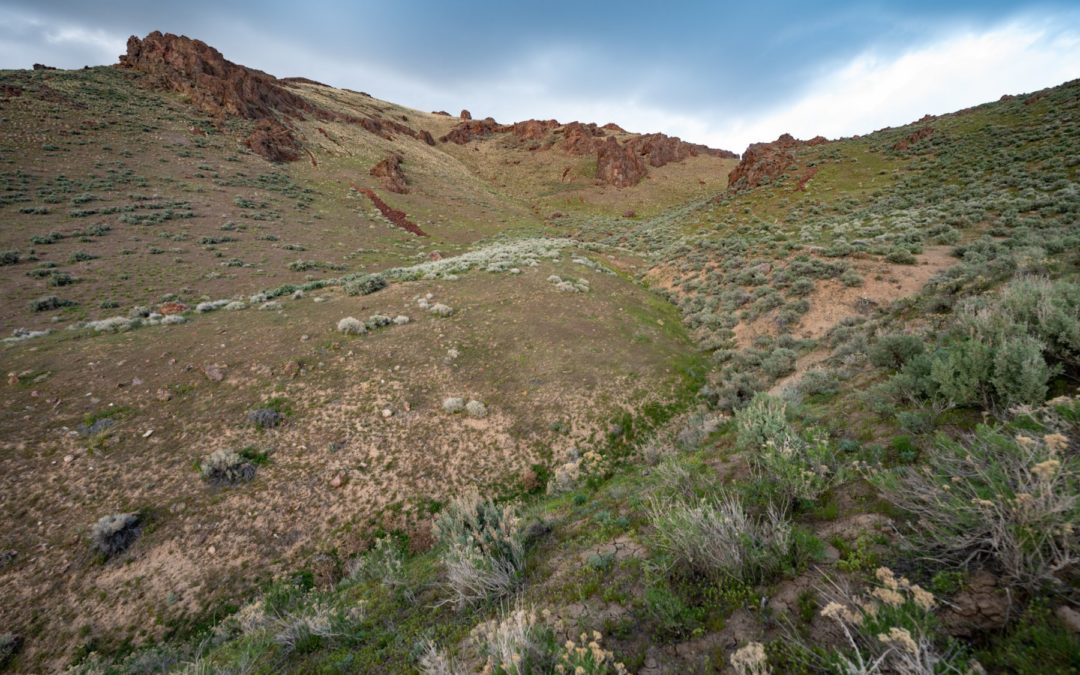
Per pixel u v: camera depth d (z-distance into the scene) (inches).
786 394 389.4
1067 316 205.6
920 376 251.1
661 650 128.0
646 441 567.8
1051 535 102.5
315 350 727.7
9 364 637.3
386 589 268.4
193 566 387.9
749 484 208.5
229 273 1242.6
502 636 134.8
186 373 637.9
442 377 682.8
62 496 430.6
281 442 526.3
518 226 2625.5
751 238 1371.8
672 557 163.9
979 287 519.5
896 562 127.3
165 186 1764.3
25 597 352.5
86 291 1012.5
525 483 500.7
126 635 336.8
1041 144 1243.8
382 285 1160.2
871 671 92.2
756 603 131.6
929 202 1184.2
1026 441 118.4
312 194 2188.7
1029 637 90.0
